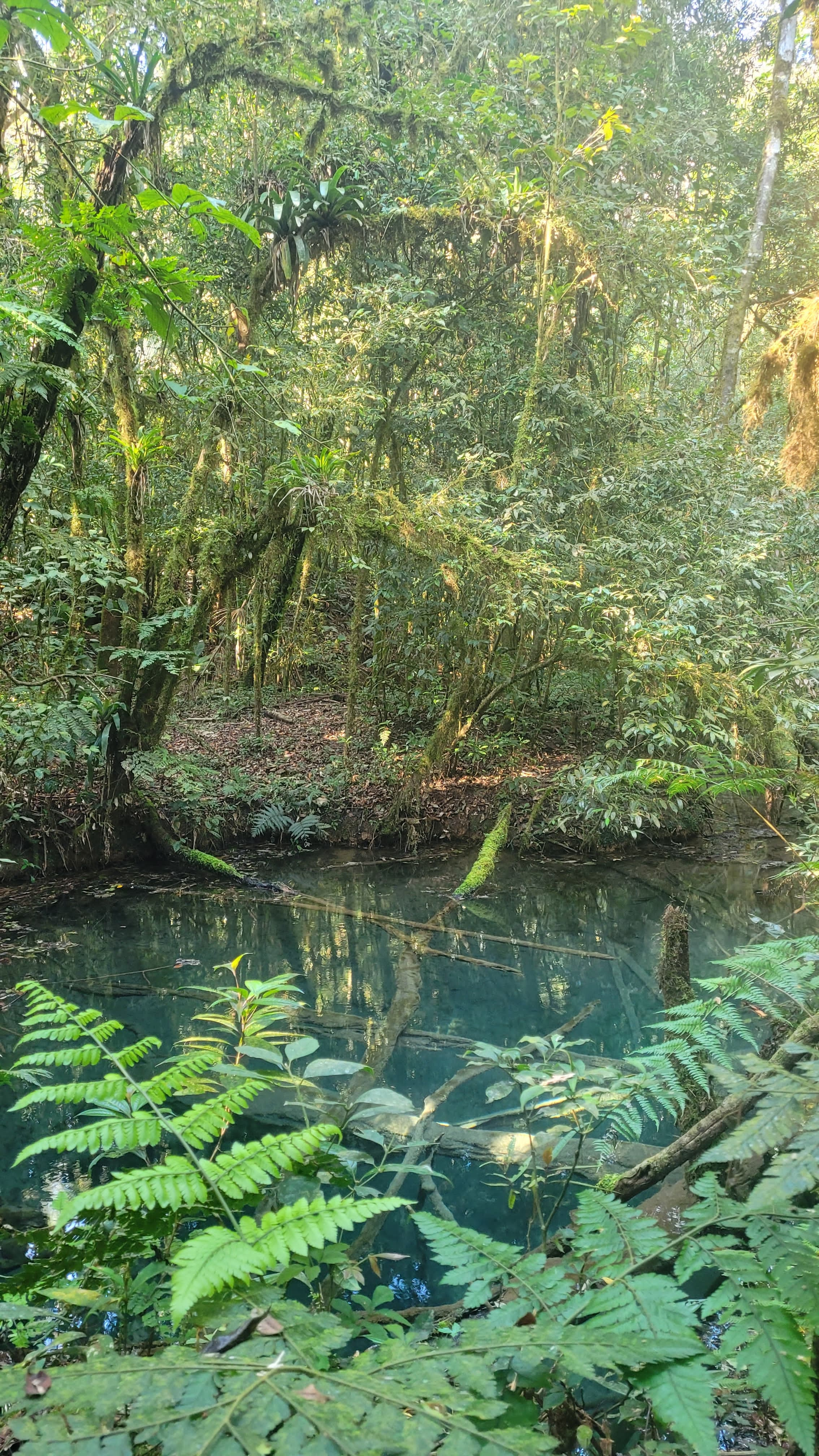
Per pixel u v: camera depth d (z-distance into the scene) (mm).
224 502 7859
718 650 6688
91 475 7070
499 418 9500
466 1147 3223
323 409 8180
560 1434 1542
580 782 7148
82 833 6906
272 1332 1056
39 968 5199
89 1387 927
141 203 2986
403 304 8688
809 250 10469
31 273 4410
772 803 7426
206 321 8898
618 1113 2219
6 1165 3203
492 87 9148
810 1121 1193
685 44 11484
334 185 8734
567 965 5270
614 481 7871
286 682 10477
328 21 10062
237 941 5723
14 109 6004
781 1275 1143
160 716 7055
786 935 4602
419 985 4906
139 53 8492
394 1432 859
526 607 7043
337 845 7801
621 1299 1120
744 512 7637
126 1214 1399
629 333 10594
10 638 6359
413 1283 2506
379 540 7391
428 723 9516
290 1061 1989
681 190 11117
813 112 11375
